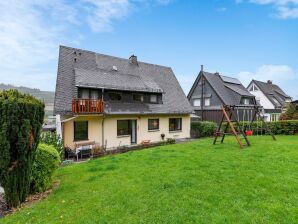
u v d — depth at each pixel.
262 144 11.43
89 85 15.02
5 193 4.82
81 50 18.97
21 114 4.70
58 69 16.39
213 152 9.62
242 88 33.50
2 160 4.56
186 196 4.81
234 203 4.41
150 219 3.94
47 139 11.30
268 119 35.28
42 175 5.72
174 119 21.27
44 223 3.94
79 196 5.17
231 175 6.08
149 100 19.38
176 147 11.72
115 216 4.11
